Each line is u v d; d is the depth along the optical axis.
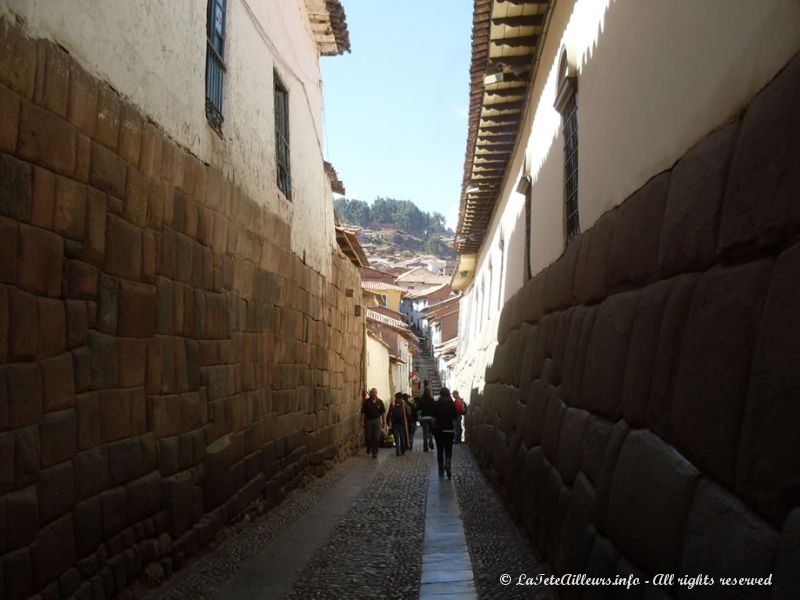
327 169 13.67
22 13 3.93
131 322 5.17
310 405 11.46
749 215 2.98
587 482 4.73
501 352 11.75
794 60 2.79
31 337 3.96
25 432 3.88
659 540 3.32
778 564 2.38
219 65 7.53
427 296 75.31
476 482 11.66
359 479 12.19
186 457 6.12
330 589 5.58
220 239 7.15
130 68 5.23
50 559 4.06
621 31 5.32
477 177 14.36
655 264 4.13
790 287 2.59
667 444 3.54
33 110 4.01
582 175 6.55
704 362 3.20
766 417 2.63
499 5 8.44
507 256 12.91
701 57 3.75
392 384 32.31
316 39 12.66
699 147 3.65
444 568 6.14
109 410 4.84
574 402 5.57
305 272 11.20
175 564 5.78
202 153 6.70
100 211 4.75
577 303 6.11
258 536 7.35
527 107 10.33
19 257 3.88
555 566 5.27
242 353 7.80
